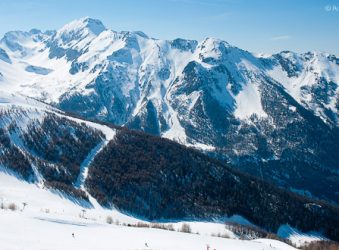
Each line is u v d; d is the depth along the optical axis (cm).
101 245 16750
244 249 19925
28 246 15038
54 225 19162
